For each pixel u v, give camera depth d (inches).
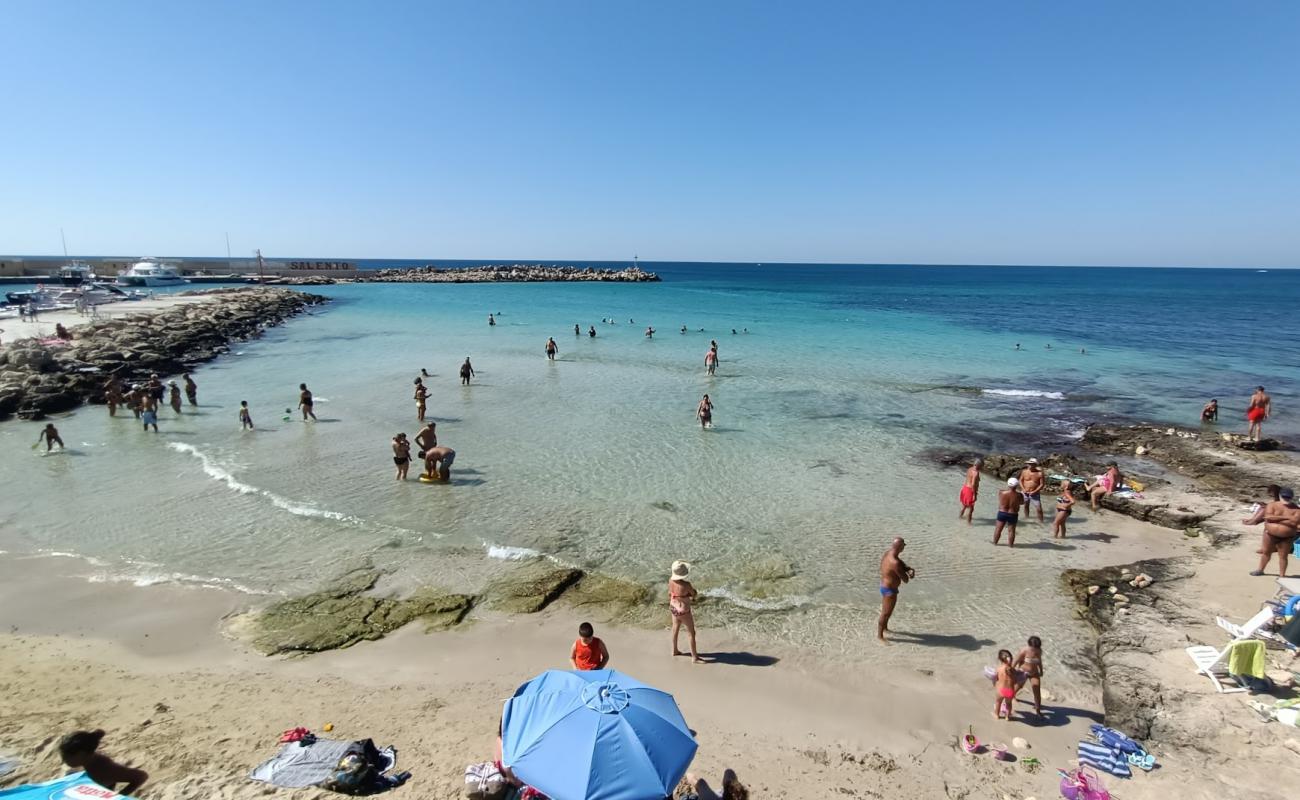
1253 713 342.6
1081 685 393.1
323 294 3599.9
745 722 359.9
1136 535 595.2
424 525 594.6
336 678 388.5
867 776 321.4
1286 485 699.4
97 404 1069.8
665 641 432.8
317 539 564.7
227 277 4254.4
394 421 946.1
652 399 1099.9
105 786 257.8
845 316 2573.8
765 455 805.9
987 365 1446.9
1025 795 308.7
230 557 532.7
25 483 689.6
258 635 430.0
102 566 516.7
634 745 255.8
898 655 421.7
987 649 429.4
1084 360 1519.4
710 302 3255.4
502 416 979.3
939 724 359.9
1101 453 835.4
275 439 855.1
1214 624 436.1
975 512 646.5
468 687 382.9
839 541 579.2
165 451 800.9
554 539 571.5
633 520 613.0
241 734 333.1
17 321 1899.6
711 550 557.0
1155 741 335.6
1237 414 1026.1
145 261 3777.1
